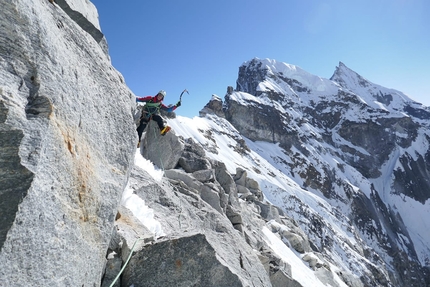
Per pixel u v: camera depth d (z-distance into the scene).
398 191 124.25
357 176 118.44
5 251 2.62
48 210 3.12
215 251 5.27
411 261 92.81
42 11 3.79
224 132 92.44
